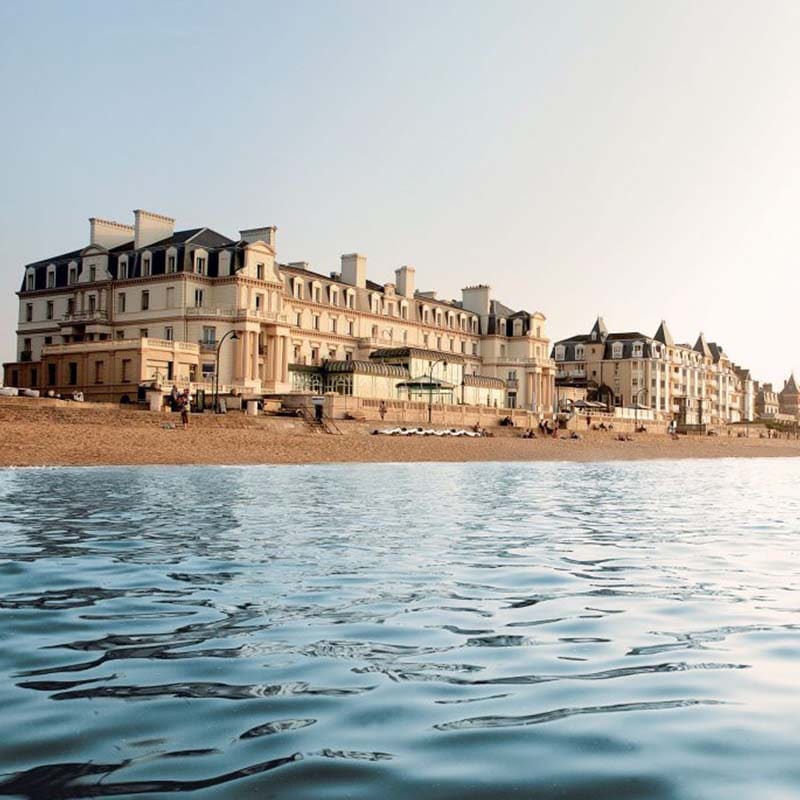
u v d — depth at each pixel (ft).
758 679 22.47
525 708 19.95
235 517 63.67
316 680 22.21
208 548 46.78
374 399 257.96
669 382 518.78
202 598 33.06
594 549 49.08
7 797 14.70
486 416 300.40
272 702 20.27
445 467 175.11
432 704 20.20
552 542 52.24
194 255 287.07
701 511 78.33
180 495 83.66
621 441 310.45
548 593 34.86
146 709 19.69
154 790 15.03
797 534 58.34
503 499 88.48
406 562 42.63
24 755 16.75
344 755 16.83
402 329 388.78
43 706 19.88
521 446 247.29
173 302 285.02
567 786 15.26
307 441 194.59
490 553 46.60
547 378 439.22
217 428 187.52
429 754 16.90
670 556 46.47
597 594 34.81
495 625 28.84
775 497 100.58
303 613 30.48
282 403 247.91
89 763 16.35
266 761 16.49
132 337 295.28
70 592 34.12
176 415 193.98
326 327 348.38
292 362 318.86
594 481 131.13
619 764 16.35
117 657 24.35
